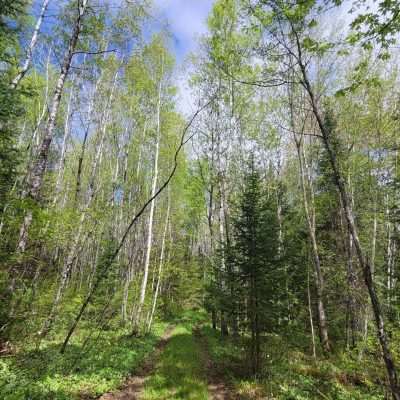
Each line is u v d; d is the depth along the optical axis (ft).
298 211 56.29
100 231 47.52
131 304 53.01
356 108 42.27
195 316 82.99
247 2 19.47
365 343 27.58
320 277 38.65
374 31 15.52
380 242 49.14
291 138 51.78
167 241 77.92
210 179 54.03
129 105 55.11
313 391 23.93
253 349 27.37
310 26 18.06
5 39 24.45
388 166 42.55
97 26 36.42
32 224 20.88
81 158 42.91
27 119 52.08
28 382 17.69
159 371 27.76
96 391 21.12
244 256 29.25
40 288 24.11
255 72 41.47
